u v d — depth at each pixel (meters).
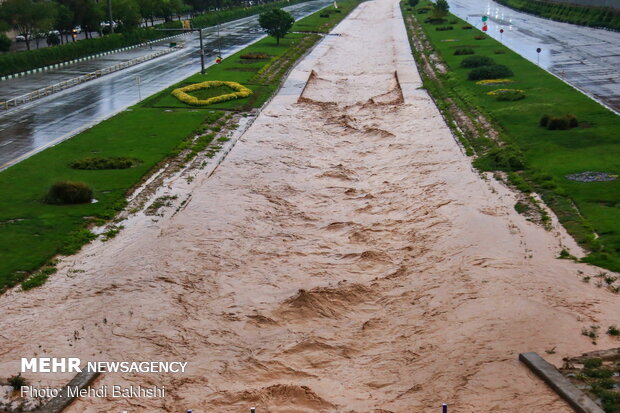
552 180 38.16
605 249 29.66
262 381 21.69
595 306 25.00
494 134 48.72
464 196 37.44
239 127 54.34
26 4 87.38
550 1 141.12
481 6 160.00
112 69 81.38
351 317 25.45
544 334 23.20
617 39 94.00
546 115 49.44
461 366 21.73
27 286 27.66
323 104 62.94
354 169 43.62
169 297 27.03
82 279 28.59
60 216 34.81
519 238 31.42
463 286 27.00
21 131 51.81
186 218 35.34
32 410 20.16
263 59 87.19
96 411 20.28
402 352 22.95
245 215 35.66
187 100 61.81
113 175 41.25
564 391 19.53
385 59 89.38
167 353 23.27
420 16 137.12
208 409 20.27
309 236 33.00
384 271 29.00
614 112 51.88
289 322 25.11
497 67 69.88
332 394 20.91
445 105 60.12
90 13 102.38
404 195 38.25
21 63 80.12
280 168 43.75
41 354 23.23
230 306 26.31
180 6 124.88
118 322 25.22
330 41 108.38
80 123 54.44
